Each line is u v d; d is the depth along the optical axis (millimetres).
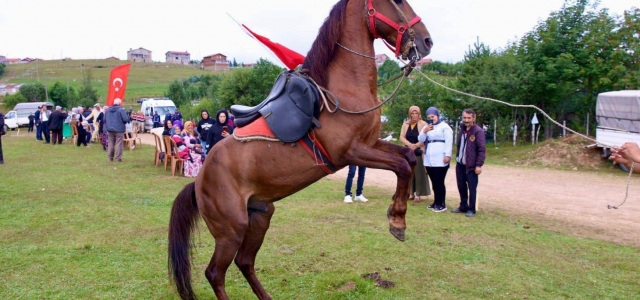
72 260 5410
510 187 11039
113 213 7637
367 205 8492
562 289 4590
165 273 5039
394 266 5238
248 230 4137
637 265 5273
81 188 9828
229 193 3760
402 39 3613
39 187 9898
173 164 11633
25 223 6957
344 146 3525
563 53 17938
